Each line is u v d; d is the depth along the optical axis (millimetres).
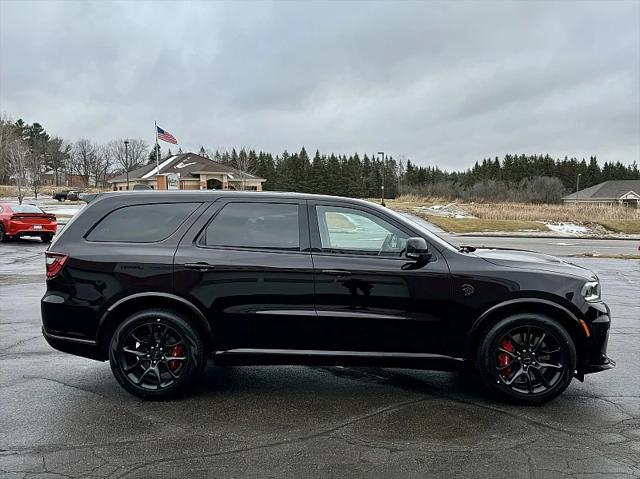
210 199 4293
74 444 3332
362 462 3107
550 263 4234
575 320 3961
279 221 4219
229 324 4086
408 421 3721
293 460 3133
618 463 3090
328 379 4668
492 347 4016
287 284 4039
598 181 104250
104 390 4328
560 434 3498
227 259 4070
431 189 89562
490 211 39469
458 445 3332
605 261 15648
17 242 19188
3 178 84000
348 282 4023
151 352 4145
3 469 3002
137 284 4070
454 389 4410
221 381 4602
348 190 94375
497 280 3988
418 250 3854
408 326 4039
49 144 105375
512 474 2963
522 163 102750
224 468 3031
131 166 102812
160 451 3240
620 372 4848
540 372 4012
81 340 4141
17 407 3943
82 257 4129
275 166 101000
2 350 5488
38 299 8398
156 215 4270
